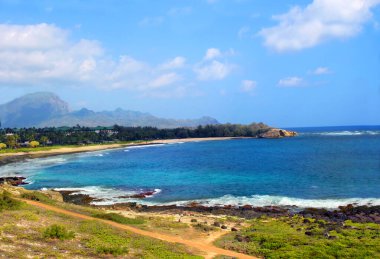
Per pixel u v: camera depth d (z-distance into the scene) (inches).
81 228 1395.2
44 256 988.6
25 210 1578.5
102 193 2910.9
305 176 3513.8
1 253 957.8
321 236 1471.5
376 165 4215.1
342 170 3855.8
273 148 7539.4
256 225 1729.8
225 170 4156.0
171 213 2103.8
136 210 2236.7
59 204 1994.3
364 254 1214.3
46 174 4173.2
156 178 3673.7
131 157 6254.9
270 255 1240.8
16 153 7278.5
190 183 3307.1
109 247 1156.5
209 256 1213.1
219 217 1961.1
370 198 2463.1
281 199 2484.0
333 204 2299.5
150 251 1195.9
